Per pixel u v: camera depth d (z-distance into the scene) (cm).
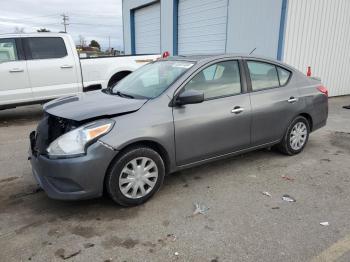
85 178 320
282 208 354
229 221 328
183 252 280
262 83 466
